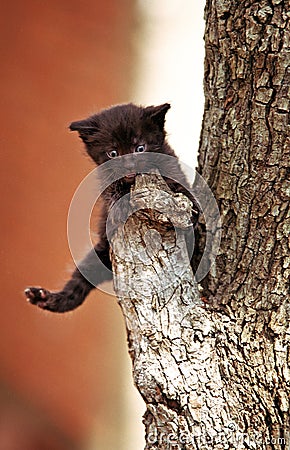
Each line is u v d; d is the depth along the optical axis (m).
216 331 5.08
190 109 11.38
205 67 5.67
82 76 10.95
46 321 10.48
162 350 4.78
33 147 10.43
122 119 6.62
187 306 4.94
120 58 11.38
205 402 4.69
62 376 10.72
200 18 11.97
